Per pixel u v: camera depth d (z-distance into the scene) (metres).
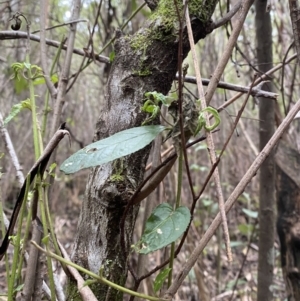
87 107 3.18
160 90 0.56
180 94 0.44
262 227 1.14
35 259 0.58
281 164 1.11
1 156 0.67
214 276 2.10
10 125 2.95
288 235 1.09
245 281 1.96
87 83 3.18
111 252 0.53
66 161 0.44
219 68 0.54
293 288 1.09
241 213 2.79
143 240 0.45
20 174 0.76
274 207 1.13
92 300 0.47
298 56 0.58
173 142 0.47
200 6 0.57
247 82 1.94
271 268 1.14
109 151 0.43
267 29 1.11
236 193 0.48
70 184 3.55
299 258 1.08
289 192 1.10
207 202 2.18
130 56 0.56
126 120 0.55
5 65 2.26
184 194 2.15
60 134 0.48
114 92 0.56
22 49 2.01
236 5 0.63
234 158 2.67
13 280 0.52
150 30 0.56
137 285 0.52
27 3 1.86
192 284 1.81
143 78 0.55
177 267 1.75
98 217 0.53
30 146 3.01
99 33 1.65
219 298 1.85
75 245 0.56
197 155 2.60
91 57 0.85
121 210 0.52
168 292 0.48
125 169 0.52
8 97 2.46
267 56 1.12
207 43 1.96
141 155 0.54
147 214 0.74
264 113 1.10
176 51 0.56
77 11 0.75
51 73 0.77
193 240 1.52
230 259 0.42
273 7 1.53
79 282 0.49
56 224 2.79
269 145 0.49
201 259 1.51
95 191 0.53
